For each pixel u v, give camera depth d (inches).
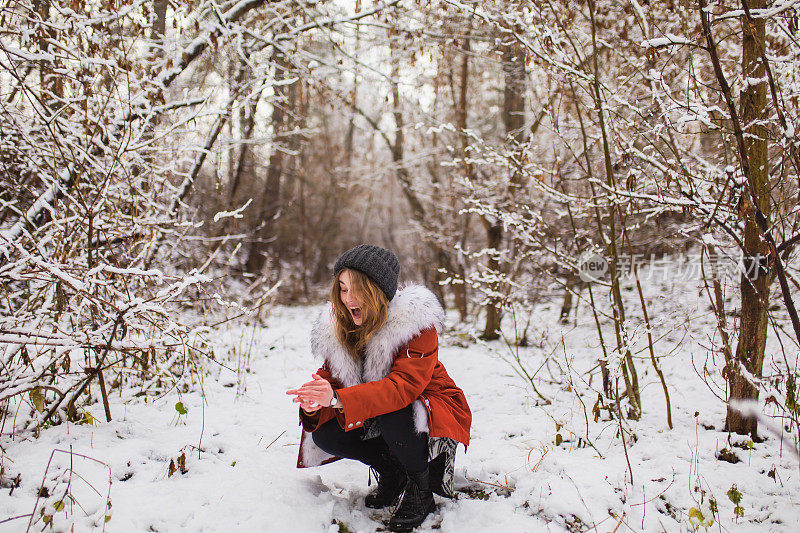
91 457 100.5
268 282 462.9
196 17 188.4
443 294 336.5
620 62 155.3
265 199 544.4
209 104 209.0
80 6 155.3
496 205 216.5
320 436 91.0
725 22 134.1
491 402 153.6
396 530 85.7
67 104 129.6
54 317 120.4
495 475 103.9
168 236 191.8
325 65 253.1
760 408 125.0
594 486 95.7
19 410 119.9
